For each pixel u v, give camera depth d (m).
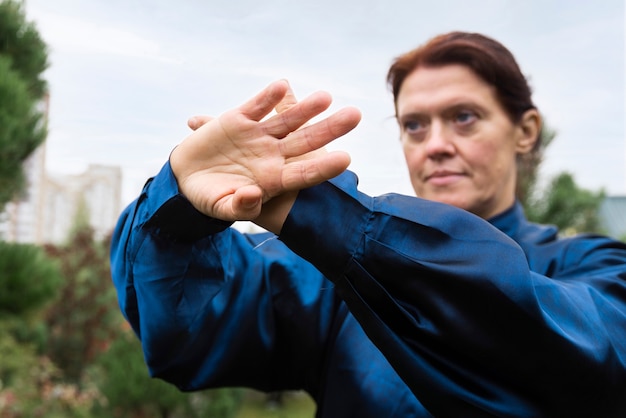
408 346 0.62
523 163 1.20
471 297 0.60
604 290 0.76
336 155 0.58
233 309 0.96
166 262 0.76
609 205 8.74
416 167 0.97
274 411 5.96
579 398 0.62
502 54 0.97
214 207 0.61
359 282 0.63
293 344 0.98
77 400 4.62
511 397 0.62
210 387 0.97
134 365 3.74
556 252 0.96
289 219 0.62
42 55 2.81
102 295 5.98
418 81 0.96
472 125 0.94
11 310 2.81
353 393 0.88
